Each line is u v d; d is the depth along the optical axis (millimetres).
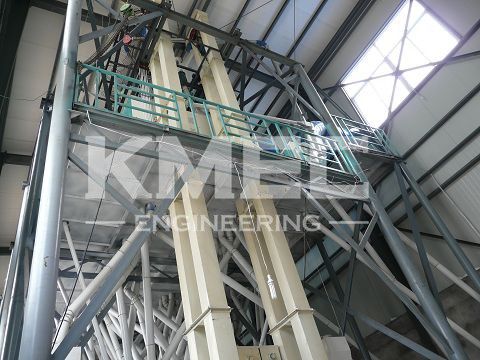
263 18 14820
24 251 6344
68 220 9578
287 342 7461
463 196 11758
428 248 12422
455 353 7434
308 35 15656
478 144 11555
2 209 14859
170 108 8109
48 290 4582
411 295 9648
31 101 13461
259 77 15977
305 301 7539
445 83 12484
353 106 15305
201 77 12727
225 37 12094
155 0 12289
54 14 12469
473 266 10656
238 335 15633
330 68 16297
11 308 5742
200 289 6828
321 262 15500
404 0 13922
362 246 8828
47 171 5676
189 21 11398
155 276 12945
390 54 14305
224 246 11688
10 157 13945
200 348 6578
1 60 11070
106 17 13094
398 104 13812
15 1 11438
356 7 15062
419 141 12992
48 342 4277
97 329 10234
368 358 11359
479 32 11773
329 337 7684
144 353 15211
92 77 12562
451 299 11430
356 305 14172
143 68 11977
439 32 12789
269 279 7492
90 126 6852
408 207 10789
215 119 10945
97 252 11273
